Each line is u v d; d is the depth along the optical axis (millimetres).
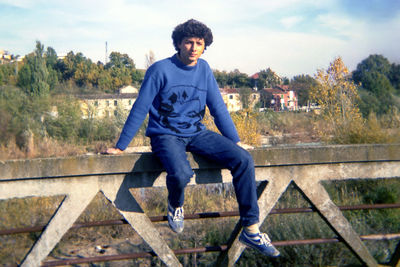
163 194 4801
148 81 1958
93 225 1958
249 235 1954
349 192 4461
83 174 1895
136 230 1996
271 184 2141
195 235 3504
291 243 2178
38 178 1860
